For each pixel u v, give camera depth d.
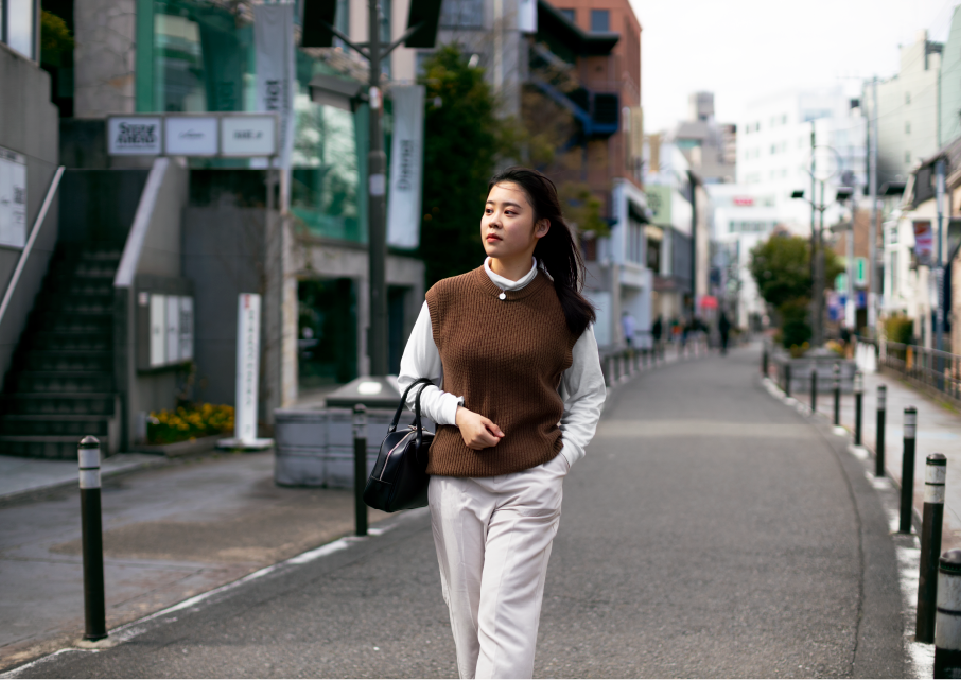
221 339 14.00
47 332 12.30
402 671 4.25
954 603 3.51
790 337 26.08
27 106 12.18
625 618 5.04
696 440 13.15
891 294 39.91
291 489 9.53
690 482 9.60
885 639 4.70
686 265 79.88
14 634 4.81
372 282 10.57
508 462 2.76
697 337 51.44
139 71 16.36
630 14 50.16
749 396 21.17
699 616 5.07
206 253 13.98
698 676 4.17
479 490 2.79
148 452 11.48
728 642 4.64
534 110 33.12
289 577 5.96
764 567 6.15
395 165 20.77
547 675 4.19
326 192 19.94
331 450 9.52
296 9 18.72
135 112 16.28
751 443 12.79
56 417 11.22
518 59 31.83
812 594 5.52
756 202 108.69
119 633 4.80
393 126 21.44
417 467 2.89
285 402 15.31
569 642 4.64
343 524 7.74
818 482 9.55
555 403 2.85
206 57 17.17
